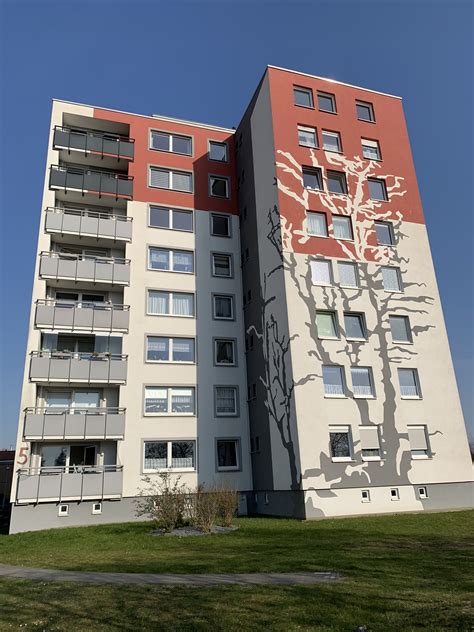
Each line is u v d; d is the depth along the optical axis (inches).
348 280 949.8
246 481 959.6
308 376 845.2
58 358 881.5
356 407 853.8
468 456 901.8
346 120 1077.8
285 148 994.1
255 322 1011.9
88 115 1119.0
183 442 954.7
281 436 859.4
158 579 358.6
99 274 960.9
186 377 995.3
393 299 963.3
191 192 1147.3
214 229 1137.4
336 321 906.1
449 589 306.3
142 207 1088.8
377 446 844.6
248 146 1139.3
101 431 856.9
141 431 928.3
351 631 233.8
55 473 829.8
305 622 247.6
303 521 736.3
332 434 826.2
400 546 496.4
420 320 972.6
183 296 1061.1
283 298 896.9
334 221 987.9
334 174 1033.5
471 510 836.0
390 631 231.1
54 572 405.4
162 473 820.0
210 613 265.7
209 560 433.7
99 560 461.4
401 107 1156.5
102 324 923.4
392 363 912.9
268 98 1033.5
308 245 936.9
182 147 1190.3
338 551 467.8
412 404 896.9
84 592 320.2
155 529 684.7
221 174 1188.5
